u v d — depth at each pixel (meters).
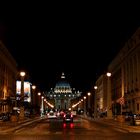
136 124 54.31
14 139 30.75
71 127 55.03
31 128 51.91
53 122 78.81
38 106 165.00
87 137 32.97
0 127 49.84
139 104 87.19
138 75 87.38
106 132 41.47
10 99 86.00
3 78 105.19
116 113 104.62
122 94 109.19
